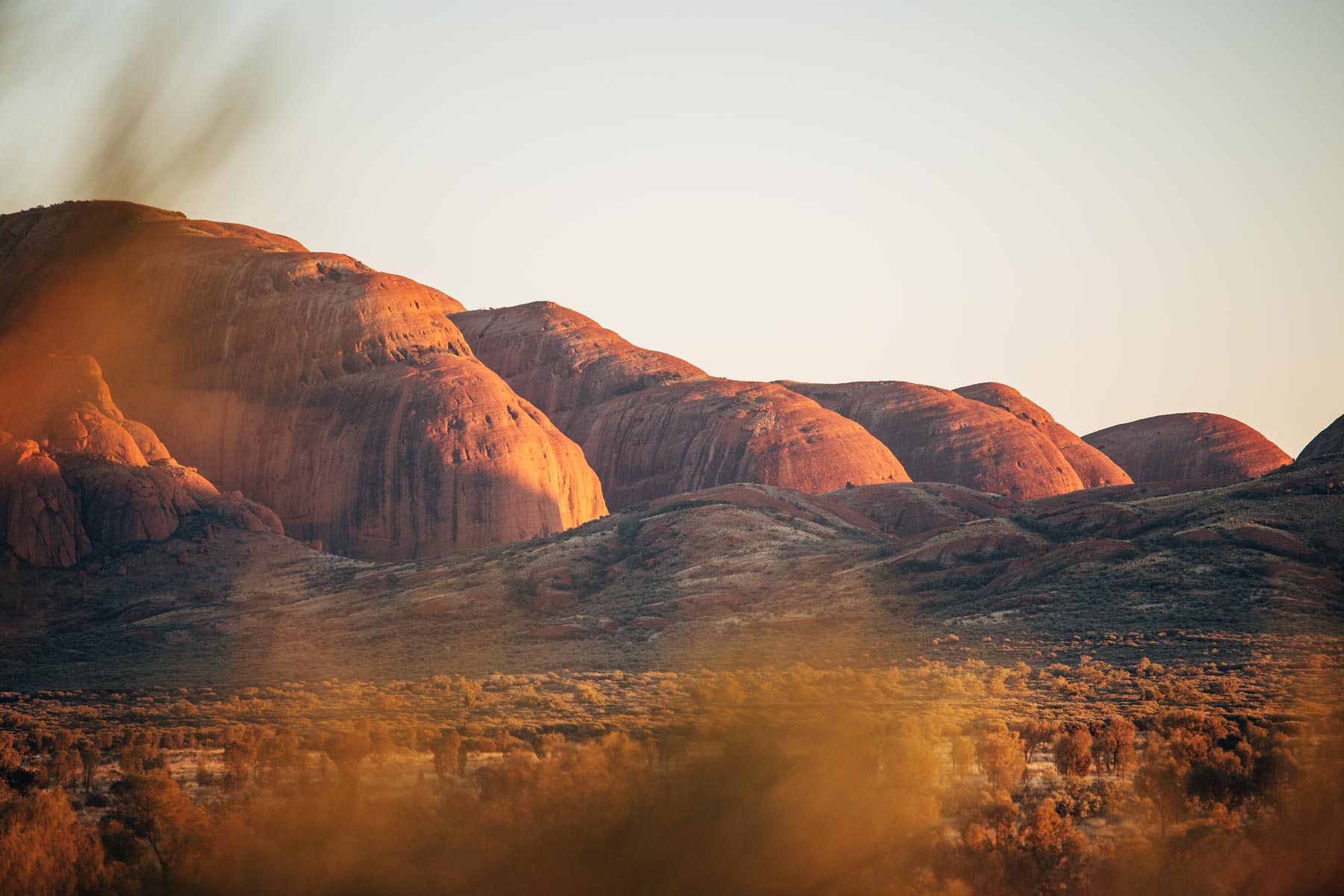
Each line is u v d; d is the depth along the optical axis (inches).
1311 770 6574.8
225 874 5255.9
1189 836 5669.3
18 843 5639.8
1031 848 5388.8
